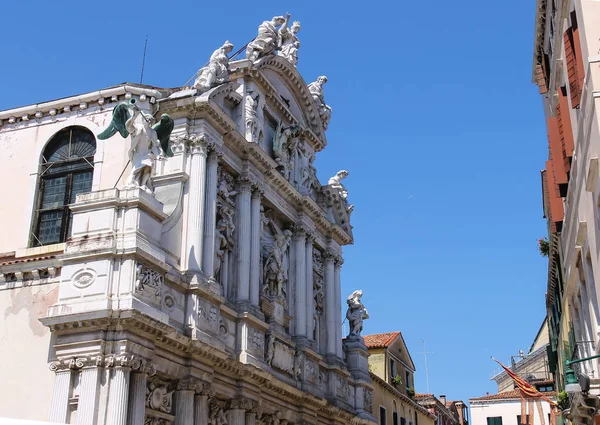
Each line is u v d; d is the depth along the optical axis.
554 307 41.62
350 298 43.59
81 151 31.67
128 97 31.09
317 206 38.72
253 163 33.62
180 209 29.14
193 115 30.34
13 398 24.55
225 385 28.77
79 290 24.19
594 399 22.03
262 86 35.53
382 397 49.69
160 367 25.17
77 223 25.38
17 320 25.66
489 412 69.12
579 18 21.97
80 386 23.09
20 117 32.75
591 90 19.94
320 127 41.38
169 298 26.41
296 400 33.88
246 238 32.12
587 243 23.84
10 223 31.30
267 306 33.31
